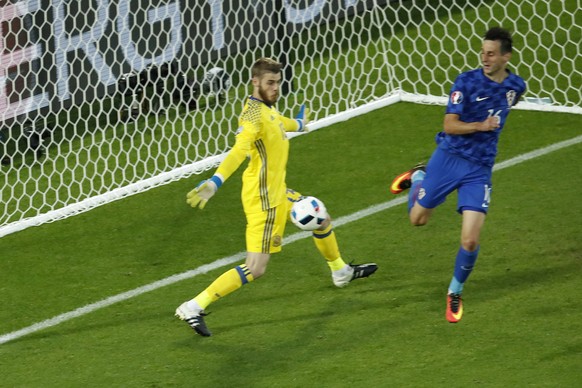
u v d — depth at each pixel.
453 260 29.83
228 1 46.03
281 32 44.59
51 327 28.64
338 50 46.56
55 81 43.91
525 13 47.69
